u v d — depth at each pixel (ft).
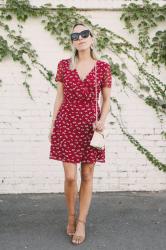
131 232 14.71
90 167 13.92
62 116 13.82
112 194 18.83
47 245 13.67
